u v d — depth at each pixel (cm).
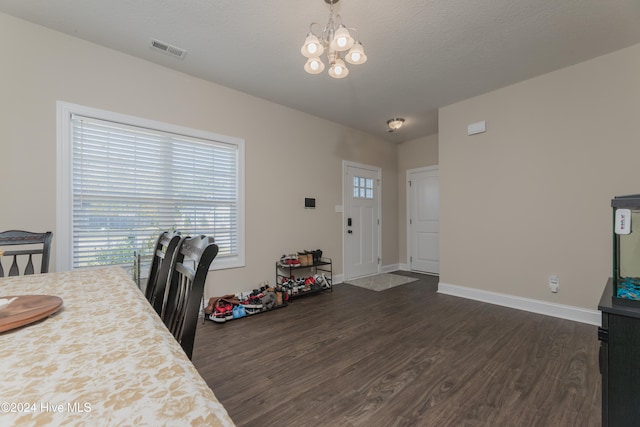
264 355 202
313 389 162
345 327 254
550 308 282
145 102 262
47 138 218
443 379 171
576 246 268
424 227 511
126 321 72
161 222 274
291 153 375
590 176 261
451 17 206
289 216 371
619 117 247
